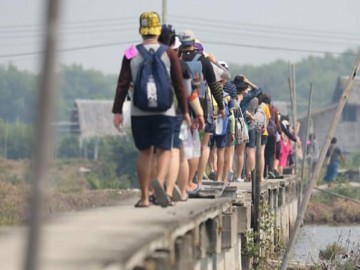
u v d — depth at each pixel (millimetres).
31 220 13703
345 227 90625
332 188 109812
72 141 186250
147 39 28250
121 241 21234
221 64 41688
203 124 32125
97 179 118812
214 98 34938
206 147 35469
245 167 53375
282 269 42719
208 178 45469
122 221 25172
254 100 51469
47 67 13328
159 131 28031
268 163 61844
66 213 27656
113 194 82812
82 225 24297
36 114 13438
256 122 52938
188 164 32906
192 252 26969
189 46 34031
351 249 53750
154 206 29656
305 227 89375
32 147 14008
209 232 31328
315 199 105688
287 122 74562
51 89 13375
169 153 28344
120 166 137250
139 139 28234
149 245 21562
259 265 45219
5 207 60500
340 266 50188
